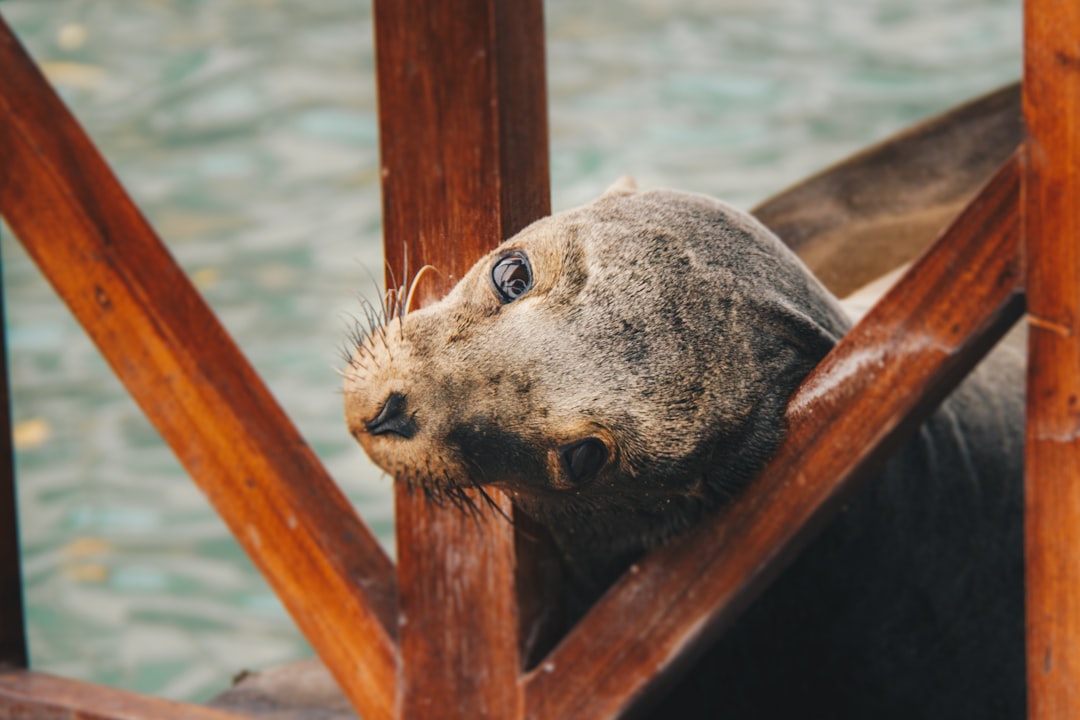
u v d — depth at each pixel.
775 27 27.75
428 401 5.46
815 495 5.49
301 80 25.06
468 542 6.14
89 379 17.69
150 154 22.84
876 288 8.63
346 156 22.58
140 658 13.15
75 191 6.66
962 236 5.02
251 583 14.35
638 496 5.74
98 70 25.77
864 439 5.35
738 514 5.67
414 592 6.30
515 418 5.49
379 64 5.70
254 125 23.62
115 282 6.64
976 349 5.12
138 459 16.23
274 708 7.75
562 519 6.04
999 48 26.03
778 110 23.56
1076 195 4.70
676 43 26.95
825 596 6.52
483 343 5.53
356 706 6.57
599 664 5.97
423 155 5.69
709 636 5.84
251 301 18.64
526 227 5.76
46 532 15.03
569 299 5.61
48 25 27.66
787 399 5.61
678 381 5.55
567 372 5.51
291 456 6.55
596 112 23.69
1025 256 4.86
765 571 5.66
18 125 6.70
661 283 5.66
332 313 18.25
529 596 6.15
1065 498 4.85
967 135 9.87
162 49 26.55
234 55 26.19
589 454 5.58
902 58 25.88
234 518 6.67
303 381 16.89
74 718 7.02
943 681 6.75
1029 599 4.97
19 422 16.81
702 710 6.84
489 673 6.20
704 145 22.20
